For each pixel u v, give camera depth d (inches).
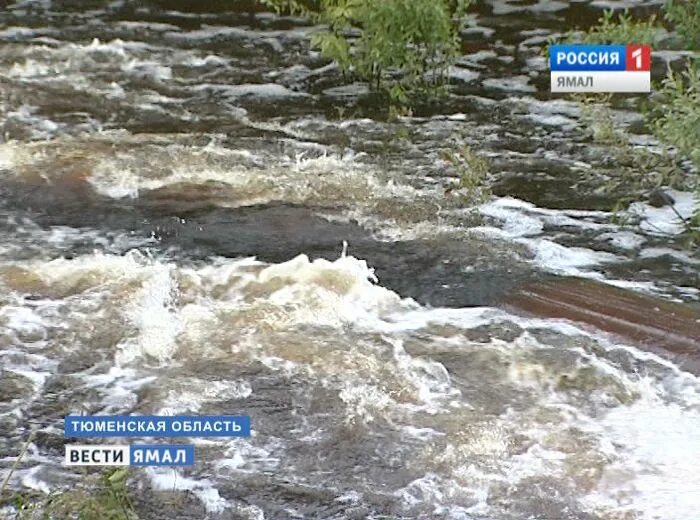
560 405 194.9
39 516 168.6
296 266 233.5
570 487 176.1
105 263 234.8
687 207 263.7
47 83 331.0
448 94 327.3
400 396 196.1
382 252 243.6
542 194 271.7
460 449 183.8
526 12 382.6
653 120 299.4
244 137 300.5
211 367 203.3
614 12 379.9
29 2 393.1
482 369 203.3
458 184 274.2
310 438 186.2
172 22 379.6
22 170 275.1
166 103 321.7
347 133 304.8
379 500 173.6
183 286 227.1
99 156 284.7
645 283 233.6
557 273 236.5
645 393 197.6
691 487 175.9
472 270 237.1
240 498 173.8
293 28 375.9
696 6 308.8
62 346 208.4
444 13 319.9
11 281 227.3
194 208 261.0
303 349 207.8
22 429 188.1
